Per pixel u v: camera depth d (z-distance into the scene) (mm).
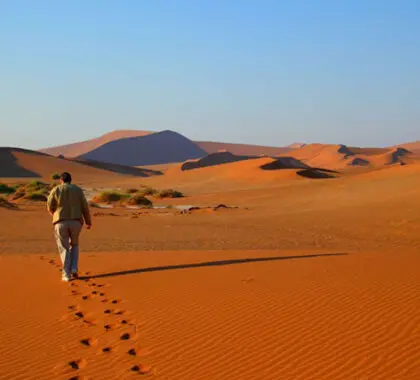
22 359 5594
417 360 4871
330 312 6398
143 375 5035
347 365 4914
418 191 38969
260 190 55375
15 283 9484
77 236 9664
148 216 31719
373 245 18750
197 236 21641
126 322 6684
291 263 9797
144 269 10094
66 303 7801
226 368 5082
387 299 6770
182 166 157000
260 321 6281
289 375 4824
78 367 5320
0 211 30578
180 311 6914
